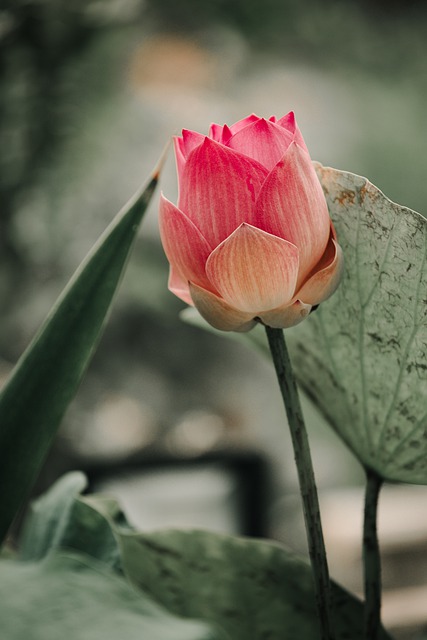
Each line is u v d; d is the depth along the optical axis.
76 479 0.73
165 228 0.61
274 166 0.60
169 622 0.46
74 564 0.47
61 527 0.69
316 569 0.62
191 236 0.60
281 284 0.59
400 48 4.09
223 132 0.63
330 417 0.70
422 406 0.65
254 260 0.59
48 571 0.47
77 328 0.60
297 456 0.62
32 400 0.59
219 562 0.70
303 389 0.71
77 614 0.46
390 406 0.67
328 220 0.61
